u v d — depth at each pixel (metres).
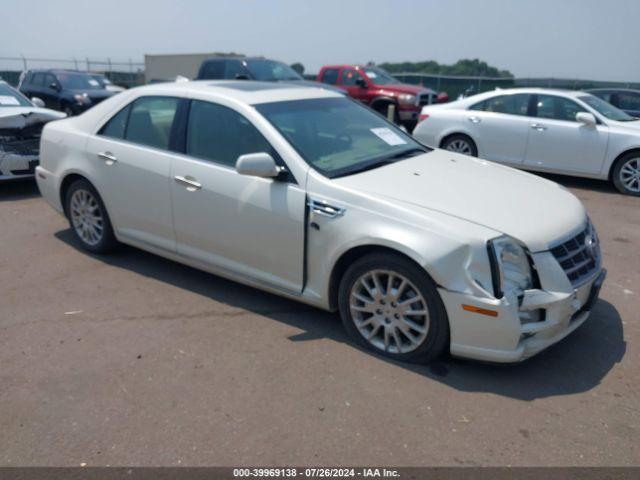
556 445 2.80
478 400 3.15
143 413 3.07
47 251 5.52
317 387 3.29
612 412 3.06
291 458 2.73
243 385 3.31
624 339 3.86
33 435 2.91
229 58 13.77
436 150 4.87
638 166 8.16
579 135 8.54
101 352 3.68
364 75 15.38
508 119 9.18
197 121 4.37
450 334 3.29
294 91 4.71
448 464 2.68
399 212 3.38
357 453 2.75
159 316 4.17
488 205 3.50
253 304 4.36
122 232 4.95
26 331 3.96
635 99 12.32
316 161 3.88
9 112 7.50
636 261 5.44
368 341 3.64
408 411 3.06
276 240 3.87
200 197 4.20
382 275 3.49
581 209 3.83
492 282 3.11
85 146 5.04
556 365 3.51
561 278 3.23
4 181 8.21
